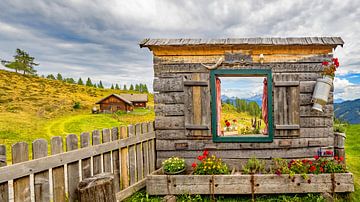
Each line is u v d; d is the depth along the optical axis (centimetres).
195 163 538
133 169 505
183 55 553
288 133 535
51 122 2664
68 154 359
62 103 4744
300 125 536
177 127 557
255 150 546
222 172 484
